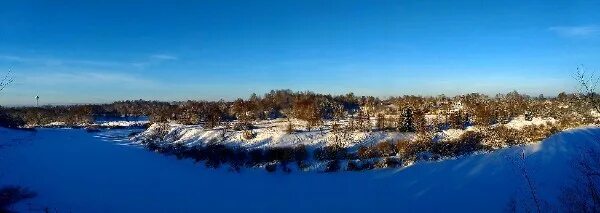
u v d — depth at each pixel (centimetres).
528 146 6938
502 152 6788
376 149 7206
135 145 9669
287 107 13475
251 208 5191
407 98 16300
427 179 5850
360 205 5128
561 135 6981
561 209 3384
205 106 14925
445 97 16262
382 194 5450
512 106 10994
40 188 5756
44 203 5138
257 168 6888
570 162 5272
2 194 5350
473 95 16525
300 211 5038
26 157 7650
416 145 7169
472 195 5012
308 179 6284
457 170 6112
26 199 5250
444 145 7200
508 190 4884
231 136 8744
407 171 6275
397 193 5441
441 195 5184
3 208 4841
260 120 11775
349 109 14575
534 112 9769
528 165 5675
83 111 17088
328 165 6688
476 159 6575
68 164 7375
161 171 7038
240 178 6506
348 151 7356
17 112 17862
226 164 7175
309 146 7669
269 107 13712
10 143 9088
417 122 8506
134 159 8025
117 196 5566
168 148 8769
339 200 5353
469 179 5606
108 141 10331
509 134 7944
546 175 5053
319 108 11712
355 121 9594
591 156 3291
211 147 7894
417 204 5009
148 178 6556
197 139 9125
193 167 7250
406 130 8369
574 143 6347
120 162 7731
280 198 5544
